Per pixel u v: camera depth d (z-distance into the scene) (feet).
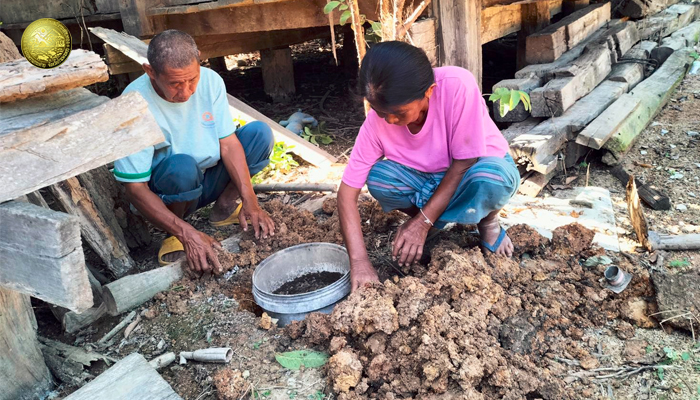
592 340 8.06
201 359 8.03
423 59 7.09
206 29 16.42
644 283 8.65
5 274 6.05
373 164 8.87
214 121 10.21
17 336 7.63
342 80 21.53
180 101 9.25
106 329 9.21
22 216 5.52
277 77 19.39
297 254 9.71
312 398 7.29
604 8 19.66
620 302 8.54
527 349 7.75
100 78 5.99
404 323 7.57
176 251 10.31
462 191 8.48
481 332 7.62
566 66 15.21
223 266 9.79
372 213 10.84
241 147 10.62
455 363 6.97
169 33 8.53
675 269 9.32
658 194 11.55
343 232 8.75
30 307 8.00
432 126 8.24
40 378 7.99
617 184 12.51
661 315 8.19
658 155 13.60
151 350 8.56
